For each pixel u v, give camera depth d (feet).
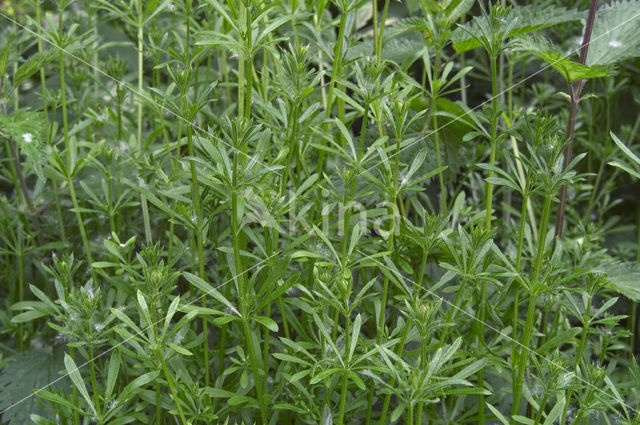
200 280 5.16
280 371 6.03
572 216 9.93
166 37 7.72
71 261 5.49
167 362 5.78
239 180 4.87
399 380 4.56
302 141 6.61
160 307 5.96
